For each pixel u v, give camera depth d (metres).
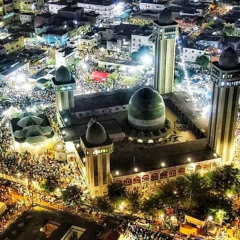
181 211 128.50
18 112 181.38
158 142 156.12
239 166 151.88
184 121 169.38
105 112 176.62
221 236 119.81
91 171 134.00
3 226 123.81
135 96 157.62
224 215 124.69
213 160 144.38
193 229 119.44
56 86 169.75
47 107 190.00
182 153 147.38
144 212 126.38
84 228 114.44
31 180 141.62
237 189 132.88
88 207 132.50
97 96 185.50
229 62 136.12
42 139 160.88
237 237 119.69
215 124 146.00
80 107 176.25
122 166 141.75
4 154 156.62
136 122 157.12
